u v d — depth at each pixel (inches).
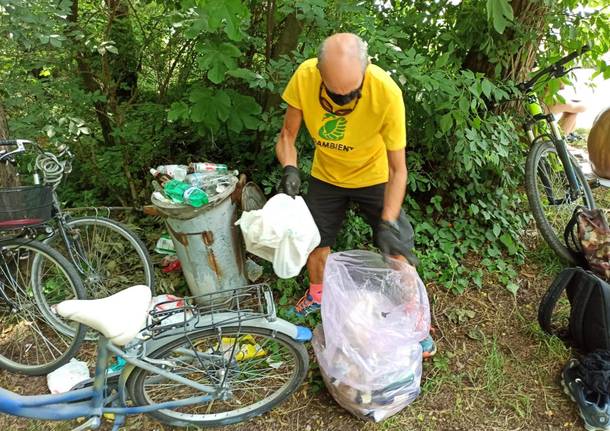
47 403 70.6
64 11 107.5
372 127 79.0
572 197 131.1
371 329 79.0
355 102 76.0
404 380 82.2
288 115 85.5
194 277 101.2
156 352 76.0
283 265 79.7
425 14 124.0
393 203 82.5
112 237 118.2
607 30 122.7
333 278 83.0
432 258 120.3
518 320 107.6
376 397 81.1
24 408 68.9
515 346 101.0
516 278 120.1
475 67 131.9
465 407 88.3
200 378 90.4
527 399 88.7
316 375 93.4
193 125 131.2
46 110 120.5
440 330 104.9
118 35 140.1
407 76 106.7
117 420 76.8
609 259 112.4
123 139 139.1
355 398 81.4
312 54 108.2
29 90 119.1
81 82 142.3
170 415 82.7
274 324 78.5
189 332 76.1
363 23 108.1
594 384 83.2
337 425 85.0
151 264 108.2
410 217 129.3
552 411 87.3
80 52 134.0
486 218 126.0
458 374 94.7
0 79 119.0
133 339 72.2
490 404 89.0
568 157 128.6
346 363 79.1
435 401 89.3
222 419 84.4
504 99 129.6
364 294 84.5
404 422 85.4
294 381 85.4
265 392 90.6
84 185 151.3
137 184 146.0
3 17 102.2
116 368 86.5
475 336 103.1
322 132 83.0
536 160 128.0
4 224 85.4
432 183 128.3
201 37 115.1
